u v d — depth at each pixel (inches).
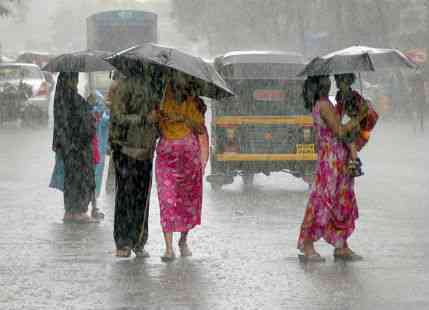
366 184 1387.8
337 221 795.4
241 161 1339.8
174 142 805.2
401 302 642.8
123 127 810.2
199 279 723.4
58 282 711.7
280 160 1343.5
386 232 952.9
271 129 1343.5
